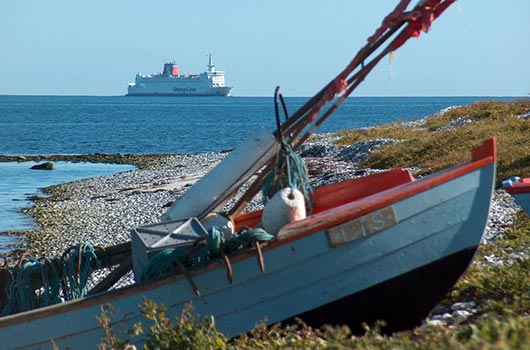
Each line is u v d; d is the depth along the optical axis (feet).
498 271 54.75
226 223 52.85
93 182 222.69
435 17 49.11
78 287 54.75
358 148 190.80
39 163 297.74
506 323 33.71
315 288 45.44
